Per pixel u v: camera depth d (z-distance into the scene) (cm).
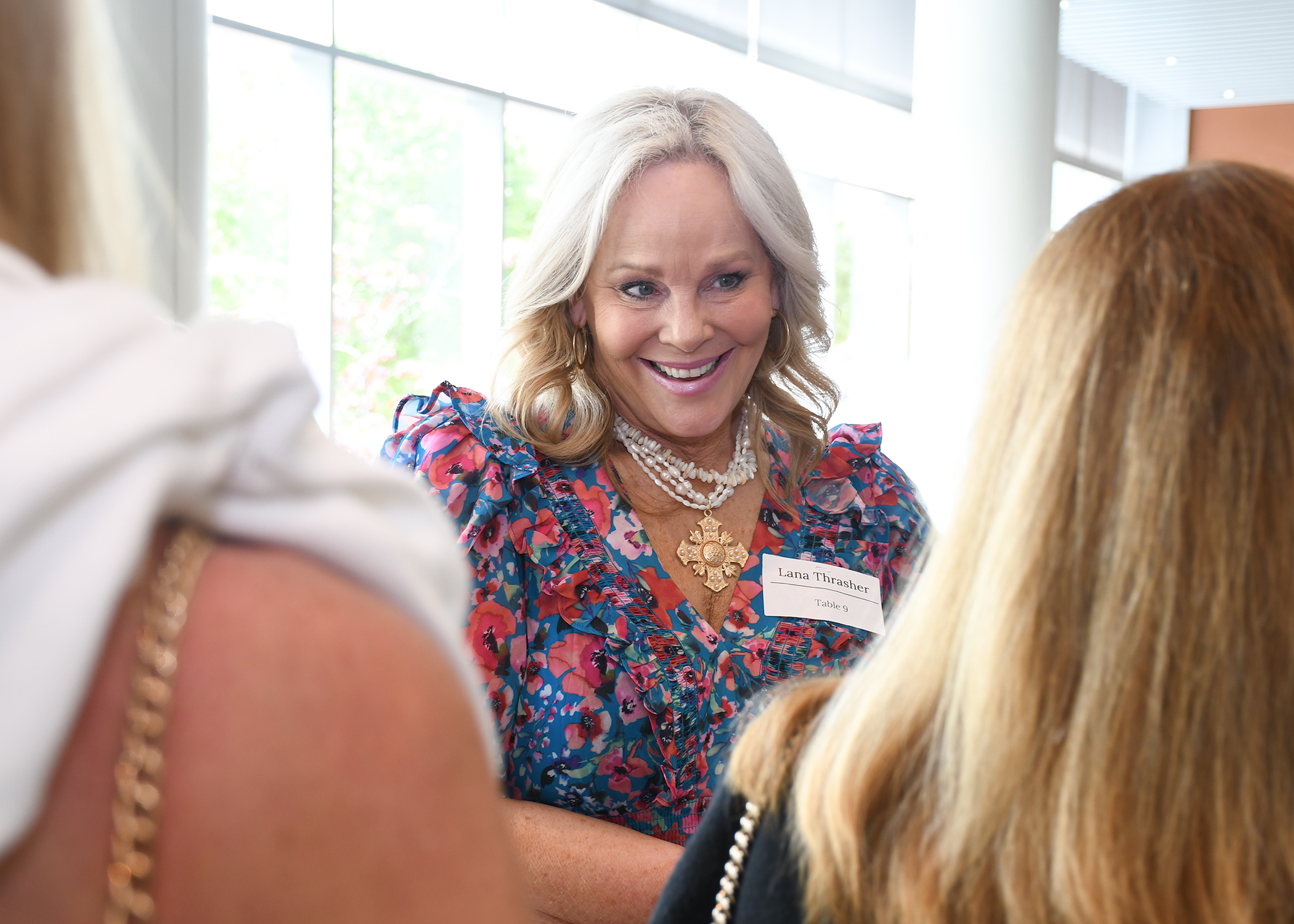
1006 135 739
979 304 742
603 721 168
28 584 33
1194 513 69
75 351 35
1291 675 68
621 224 174
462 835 38
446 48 688
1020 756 72
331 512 41
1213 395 69
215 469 38
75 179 45
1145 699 69
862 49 985
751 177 174
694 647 174
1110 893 68
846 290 1077
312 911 34
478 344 727
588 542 173
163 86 381
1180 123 1478
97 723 33
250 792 34
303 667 36
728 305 178
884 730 83
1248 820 68
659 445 187
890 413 1134
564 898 157
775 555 190
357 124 660
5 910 32
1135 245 75
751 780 92
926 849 78
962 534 81
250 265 629
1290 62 1250
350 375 679
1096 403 72
